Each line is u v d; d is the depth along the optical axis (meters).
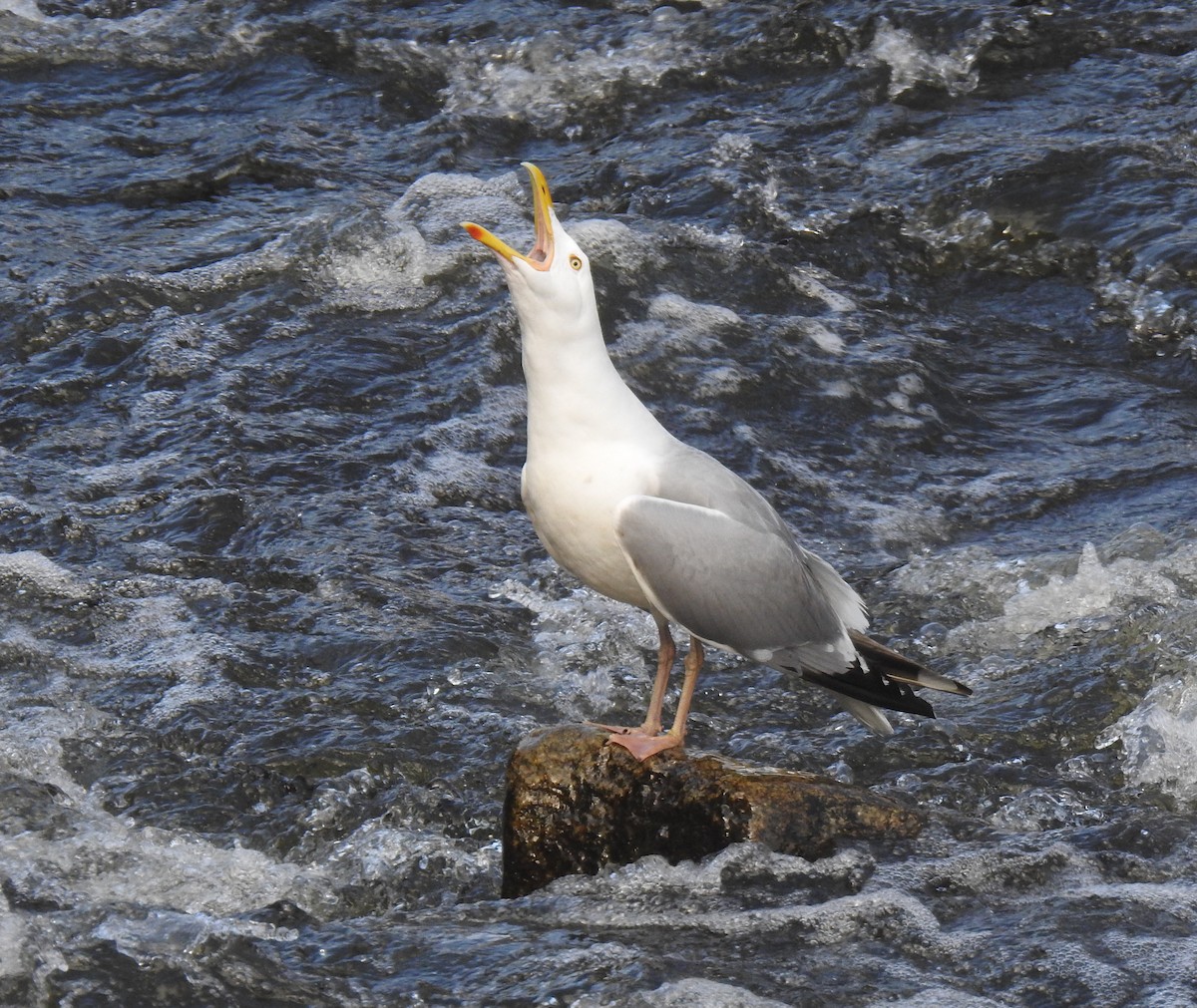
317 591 12.16
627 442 8.44
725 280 17.16
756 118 20.06
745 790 8.48
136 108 20.20
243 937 7.85
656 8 22.17
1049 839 8.92
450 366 15.62
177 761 10.06
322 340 15.84
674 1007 7.25
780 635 8.60
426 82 20.95
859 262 17.72
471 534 13.23
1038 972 7.55
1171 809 9.95
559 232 8.27
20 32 21.50
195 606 11.88
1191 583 12.33
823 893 8.23
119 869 8.95
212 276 16.62
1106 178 18.31
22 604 11.80
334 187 18.61
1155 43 21.14
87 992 7.48
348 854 9.20
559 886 8.46
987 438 15.20
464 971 7.61
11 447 14.10
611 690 11.16
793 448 14.88
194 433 14.28
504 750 10.32
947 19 20.98
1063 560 12.75
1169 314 16.89
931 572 12.81
